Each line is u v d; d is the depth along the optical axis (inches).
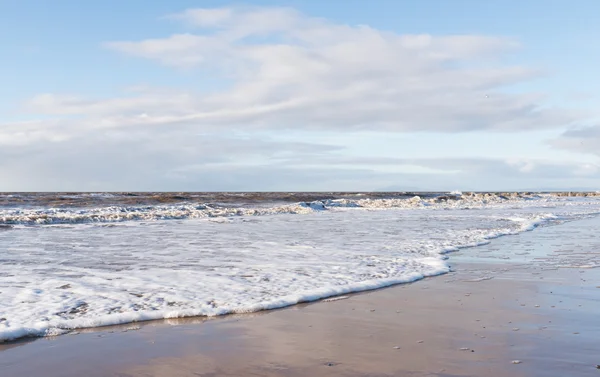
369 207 1918.1
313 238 767.7
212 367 223.5
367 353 240.4
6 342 259.9
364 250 623.5
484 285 412.8
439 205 2085.4
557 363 224.2
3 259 543.2
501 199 2731.3
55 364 227.8
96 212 1291.8
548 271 481.1
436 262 523.5
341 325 292.0
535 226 1031.0
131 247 653.3
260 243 699.4
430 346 250.2
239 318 309.6
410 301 355.3
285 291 379.9
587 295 372.2
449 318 306.0
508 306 337.1
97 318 299.4
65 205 1727.4
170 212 1274.6
